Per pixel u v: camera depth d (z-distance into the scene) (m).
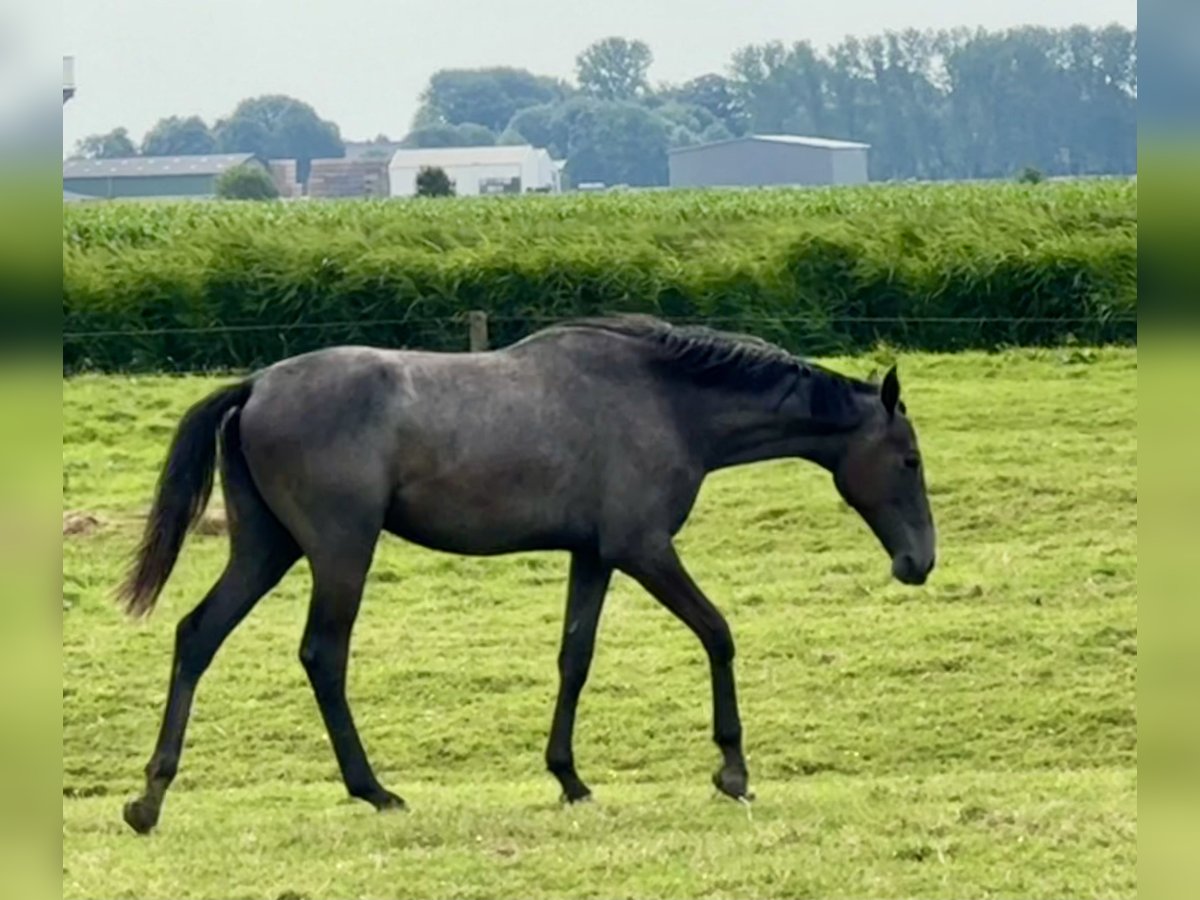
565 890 8.50
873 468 10.57
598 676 14.41
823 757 12.84
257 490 9.90
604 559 10.20
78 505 18.73
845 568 16.94
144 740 13.31
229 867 8.89
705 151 105.94
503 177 100.69
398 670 14.54
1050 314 27.58
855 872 8.66
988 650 14.65
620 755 12.98
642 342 10.35
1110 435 20.83
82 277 26.38
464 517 10.00
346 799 11.43
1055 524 17.97
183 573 16.92
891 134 118.81
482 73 146.25
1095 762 12.59
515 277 27.03
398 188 101.00
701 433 10.39
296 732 13.45
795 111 123.12
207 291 26.41
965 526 18.09
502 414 10.00
